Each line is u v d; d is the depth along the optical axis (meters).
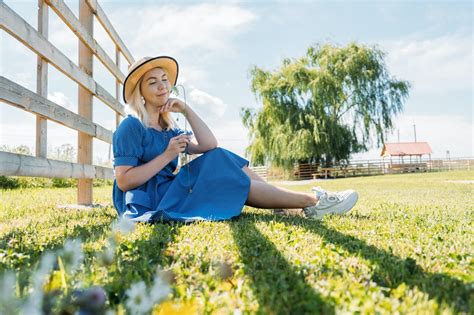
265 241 2.10
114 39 5.82
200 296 1.33
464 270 1.67
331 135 25.91
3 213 4.01
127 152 3.05
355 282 1.44
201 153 3.46
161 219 2.85
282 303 1.22
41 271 1.34
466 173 19.45
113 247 1.83
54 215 3.75
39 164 3.64
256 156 28.27
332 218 3.16
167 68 3.34
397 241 2.21
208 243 2.05
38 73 3.76
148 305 1.16
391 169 31.89
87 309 1.16
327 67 27.06
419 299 1.26
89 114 5.15
